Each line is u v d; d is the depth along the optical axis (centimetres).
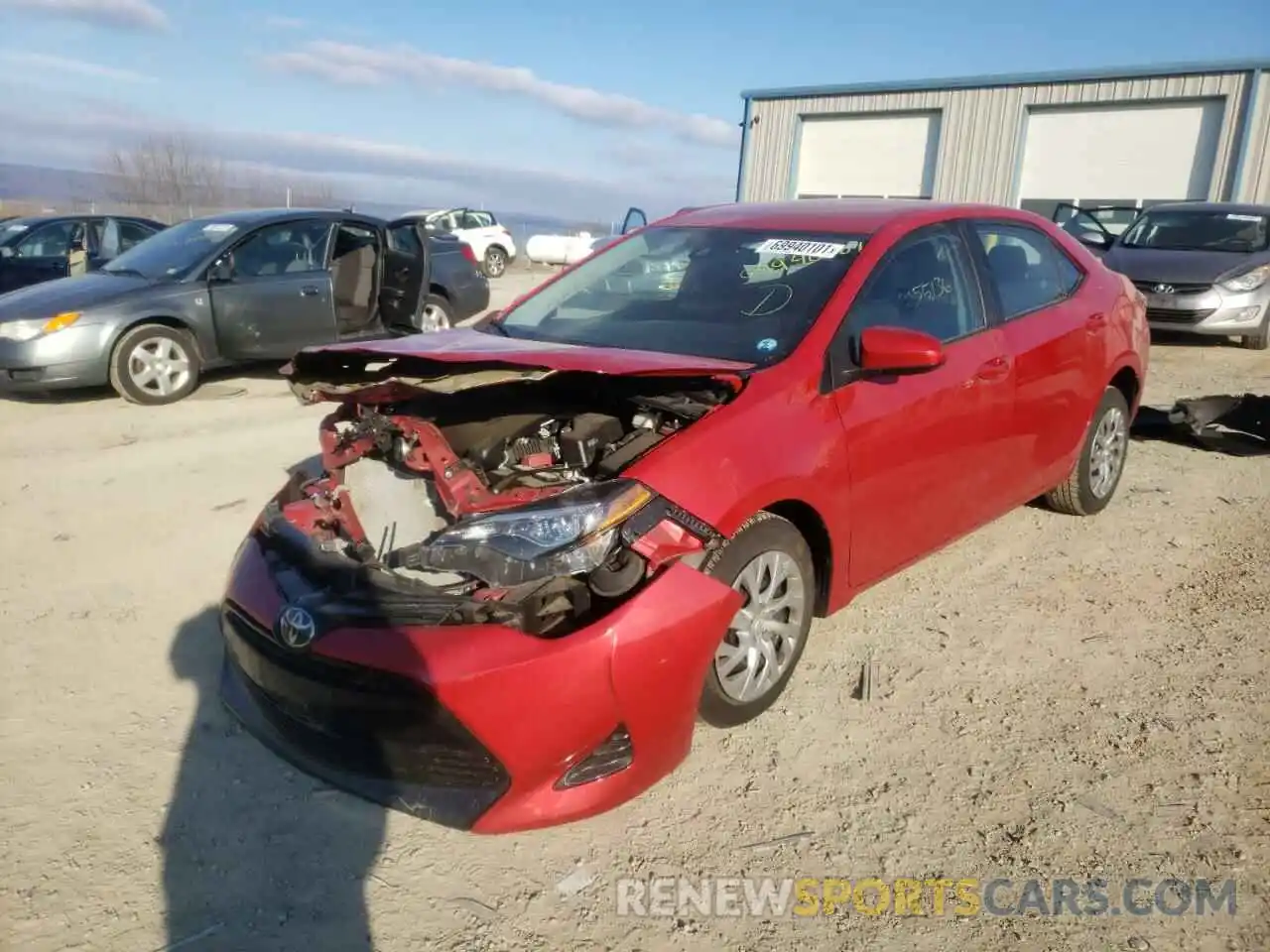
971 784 302
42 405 820
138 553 480
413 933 244
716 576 298
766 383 322
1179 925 246
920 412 363
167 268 850
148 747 318
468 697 253
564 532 267
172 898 254
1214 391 859
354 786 279
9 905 250
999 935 245
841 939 244
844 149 2450
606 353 307
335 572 291
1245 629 401
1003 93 2180
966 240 420
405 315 898
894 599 430
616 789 272
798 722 334
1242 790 298
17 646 384
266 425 740
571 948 240
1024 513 537
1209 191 1961
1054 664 373
